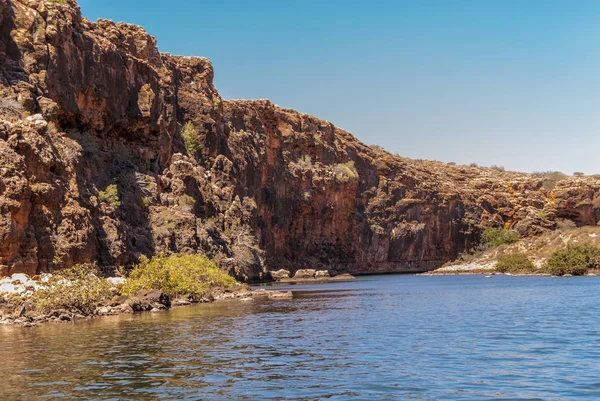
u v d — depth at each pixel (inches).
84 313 1428.4
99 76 2364.7
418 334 1090.7
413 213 5556.1
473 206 6028.5
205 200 3122.5
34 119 1777.8
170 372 747.4
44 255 1615.4
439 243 5753.0
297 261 4697.3
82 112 2284.7
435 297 2124.8
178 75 3543.3
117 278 1887.3
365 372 745.0
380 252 5315.0
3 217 1496.1
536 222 5467.5
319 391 651.5
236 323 1278.3
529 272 3991.1
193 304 1867.6
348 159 5290.4
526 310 1536.7
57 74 2091.5
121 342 991.6
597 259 3622.0
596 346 929.5
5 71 1893.5
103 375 730.8
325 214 4889.3
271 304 1850.4
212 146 3503.9
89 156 2247.8
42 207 1644.9
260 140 4293.8
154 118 2733.8
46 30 2059.5
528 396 626.2
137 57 2812.5
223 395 635.5
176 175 2893.7
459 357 845.2
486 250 5398.6
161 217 2513.5
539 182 6432.1
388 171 5570.9
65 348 926.4
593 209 5634.8
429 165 6875.0
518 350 901.8
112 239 2000.5
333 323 1278.3
